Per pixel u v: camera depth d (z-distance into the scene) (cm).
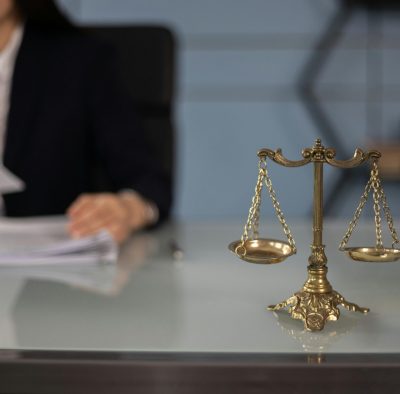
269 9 423
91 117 192
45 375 63
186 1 423
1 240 123
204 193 435
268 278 99
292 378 62
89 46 196
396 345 68
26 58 192
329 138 428
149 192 158
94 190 195
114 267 108
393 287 92
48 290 93
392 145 391
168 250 122
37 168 188
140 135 191
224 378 62
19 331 74
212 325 75
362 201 74
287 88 428
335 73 426
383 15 420
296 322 76
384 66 424
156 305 84
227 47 426
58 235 129
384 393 62
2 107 189
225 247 125
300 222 158
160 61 200
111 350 67
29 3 186
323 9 421
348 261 110
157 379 63
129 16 424
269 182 72
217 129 432
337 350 66
